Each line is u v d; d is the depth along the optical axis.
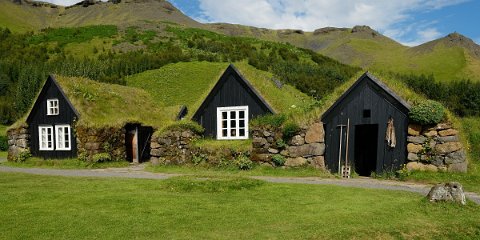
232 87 24.95
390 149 19.05
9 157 31.38
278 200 12.40
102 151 27.58
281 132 20.88
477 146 21.72
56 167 26.59
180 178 15.77
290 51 101.44
